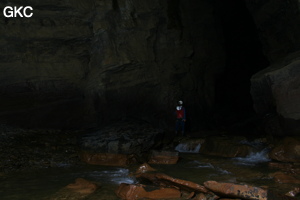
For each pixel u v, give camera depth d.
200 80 13.76
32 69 11.20
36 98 11.27
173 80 12.84
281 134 8.54
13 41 10.91
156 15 12.43
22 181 5.88
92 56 11.95
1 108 10.73
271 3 10.41
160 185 5.24
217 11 14.37
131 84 12.04
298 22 9.45
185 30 13.12
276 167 6.91
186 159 8.40
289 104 8.17
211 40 13.95
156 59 12.53
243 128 11.25
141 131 9.34
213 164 7.58
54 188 5.38
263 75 9.07
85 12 11.40
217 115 13.73
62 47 11.61
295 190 4.58
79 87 12.01
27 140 9.49
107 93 11.61
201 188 4.67
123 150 8.32
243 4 15.08
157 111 12.38
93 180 5.97
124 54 11.58
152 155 8.17
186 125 12.80
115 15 11.68
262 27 11.48
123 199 4.67
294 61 8.40
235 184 4.14
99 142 8.52
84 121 11.73
